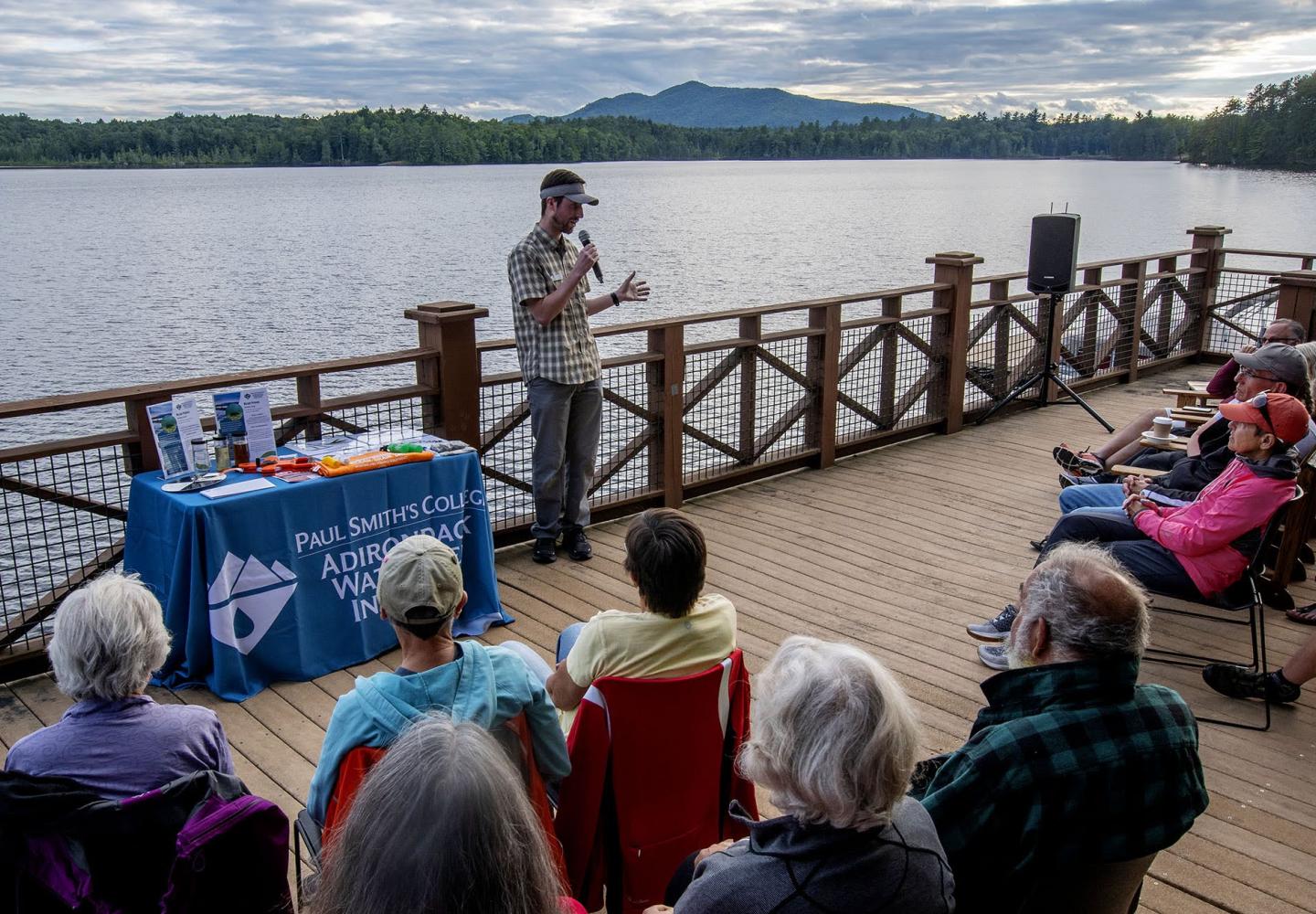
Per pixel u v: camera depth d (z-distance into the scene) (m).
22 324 31.03
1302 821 2.61
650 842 2.09
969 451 6.30
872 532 4.86
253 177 185.38
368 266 47.50
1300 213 36.56
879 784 1.21
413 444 3.80
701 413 5.39
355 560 3.56
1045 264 6.93
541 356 4.27
